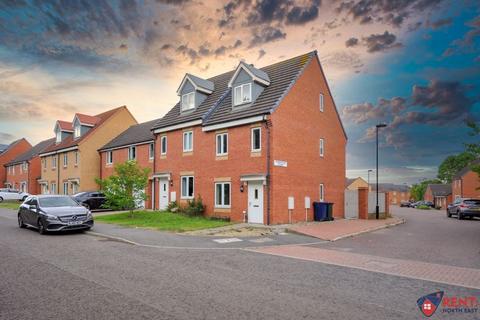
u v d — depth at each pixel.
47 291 6.36
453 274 8.14
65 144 37.72
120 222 17.89
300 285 6.96
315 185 21.33
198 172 21.98
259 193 18.25
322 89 22.97
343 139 25.03
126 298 5.99
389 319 5.23
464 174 58.72
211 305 5.69
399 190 123.06
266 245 12.12
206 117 21.78
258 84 20.47
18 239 12.77
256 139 18.89
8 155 55.75
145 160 28.19
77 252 10.28
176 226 16.23
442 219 28.33
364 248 11.85
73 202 15.73
